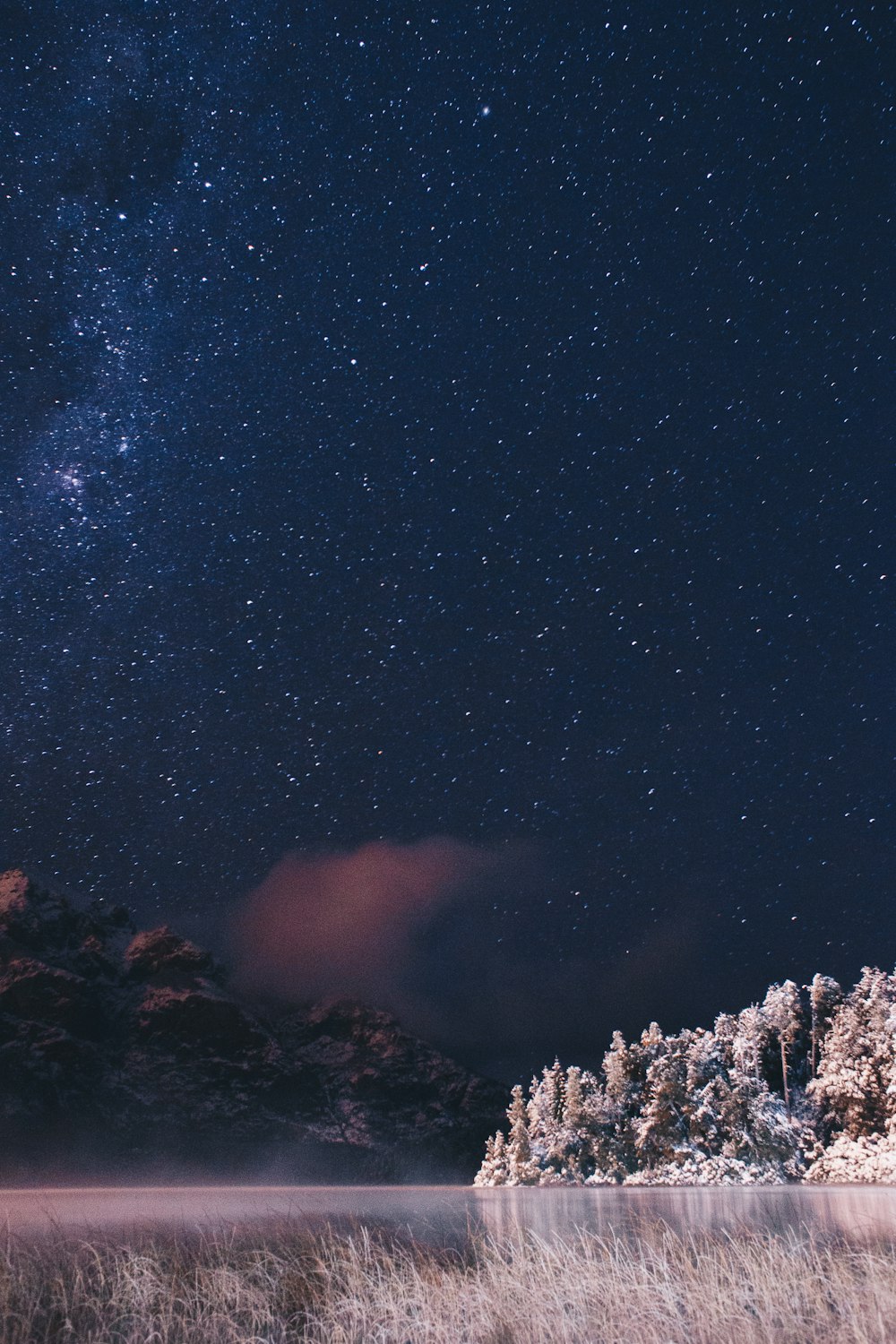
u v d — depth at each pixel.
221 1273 16.33
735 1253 16.38
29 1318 13.86
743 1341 12.16
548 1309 13.80
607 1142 88.38
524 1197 64.56
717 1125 86.12
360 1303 14.88
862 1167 81.19
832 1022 95.12
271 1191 132.50
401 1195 87.56
